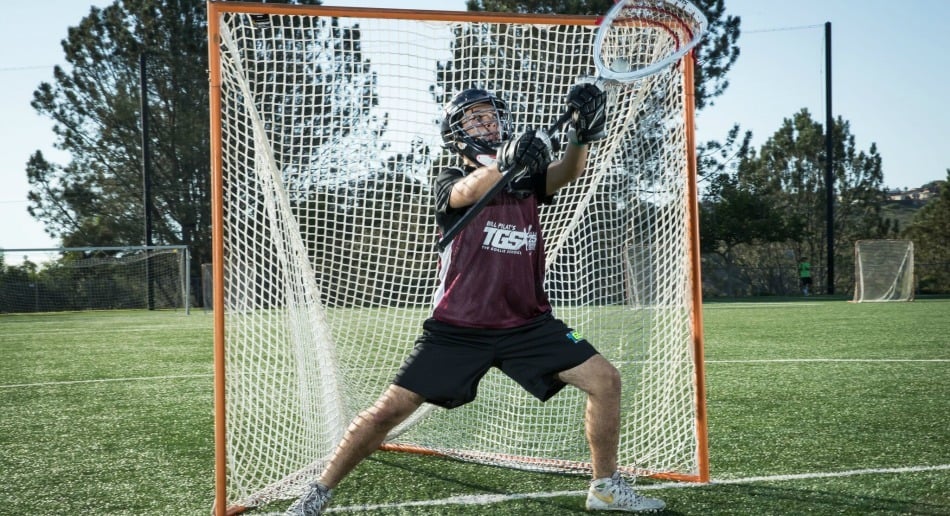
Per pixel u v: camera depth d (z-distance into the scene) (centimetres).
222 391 254
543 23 289
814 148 3719
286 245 303
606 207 343
